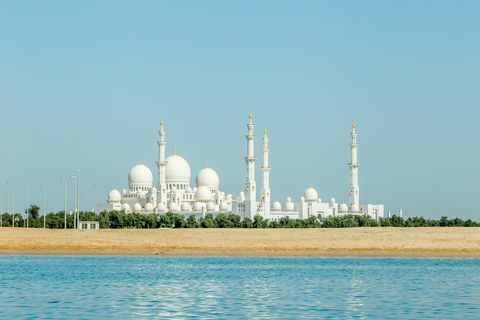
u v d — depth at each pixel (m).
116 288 99.56
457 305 79.81
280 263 162.38
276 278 117.75
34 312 73.19
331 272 132.62
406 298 87.12
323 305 80.19
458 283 108.12
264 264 158.00
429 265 154.75
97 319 68.69
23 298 85.81
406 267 147.88
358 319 69.00
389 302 82.94
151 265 152.12
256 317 70.62
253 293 93.75
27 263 155.88
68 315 71.25
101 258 180.00
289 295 91.00
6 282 107.38
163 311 75.06
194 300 85.44
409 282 110.12
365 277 119.94
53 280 111.38
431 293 93.25
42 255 192.25
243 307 78.56
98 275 122.00
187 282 109.75
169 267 145.75
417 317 70.19
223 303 82.38
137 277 118.81
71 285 103.38
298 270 138.25
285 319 69.19
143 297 88.50
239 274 127.12
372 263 162.75
